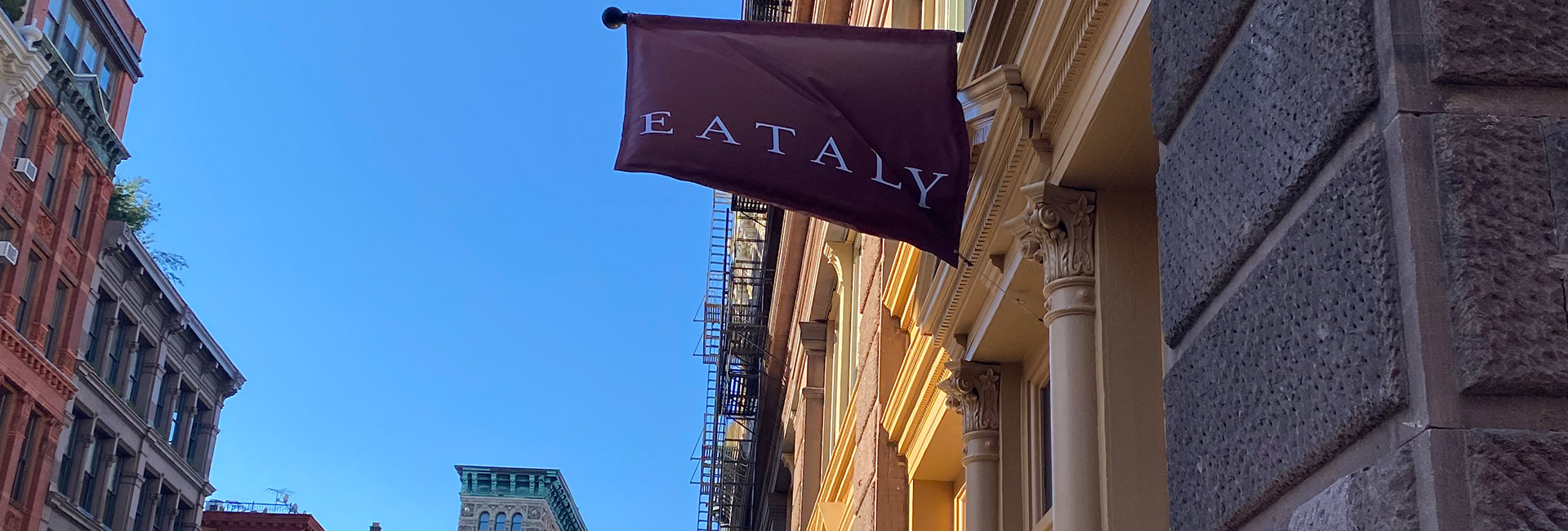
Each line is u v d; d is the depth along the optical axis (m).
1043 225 7.88
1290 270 3.73
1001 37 8.08
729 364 38.41
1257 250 4.04
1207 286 4.33
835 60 7.87
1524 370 3.03
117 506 48.41
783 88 7.75
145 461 50.25
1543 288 3.11
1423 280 3.17
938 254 7.50
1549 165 3.25
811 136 7.61
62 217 42.69
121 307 48.00
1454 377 3.10
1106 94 6.80
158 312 50.78
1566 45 3.37
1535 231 3.17
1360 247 3.37
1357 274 3.36
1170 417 4.65
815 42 7.93
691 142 7.55
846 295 24.33
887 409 16.69
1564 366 3.04
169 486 53.19
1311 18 3.72
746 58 7.85
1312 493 3.62
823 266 25.95
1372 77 3.44
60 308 43.69
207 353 55.53
